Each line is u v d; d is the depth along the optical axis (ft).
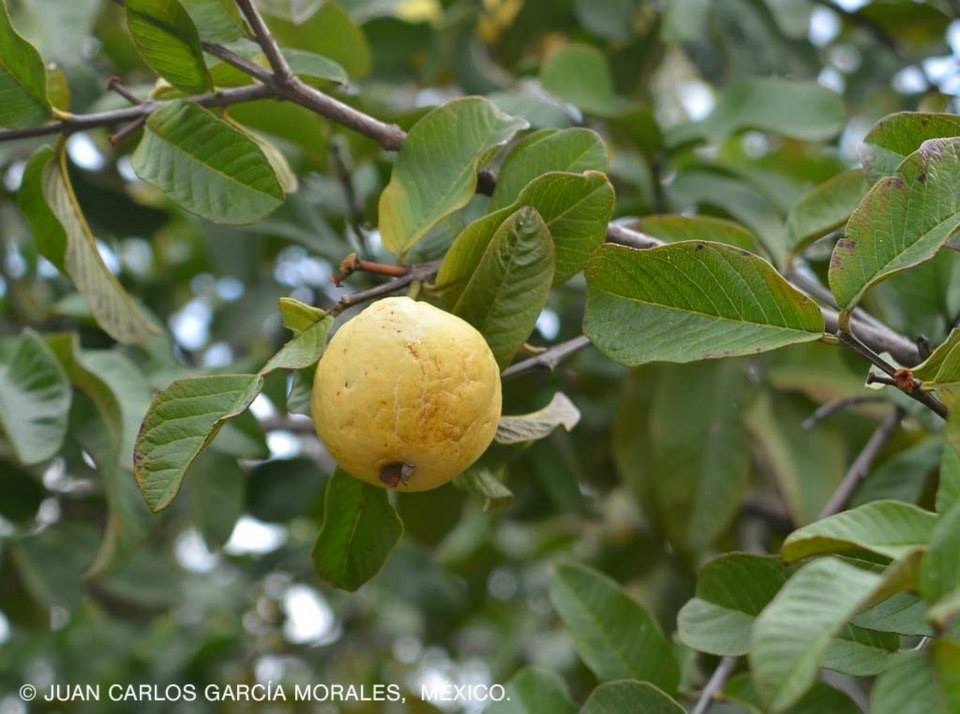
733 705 2.28
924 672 1.67
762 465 3.32
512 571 4.82
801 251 2.46
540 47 3.72
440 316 1.90
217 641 4.17
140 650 4.27
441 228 2.22
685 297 1.95
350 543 2.08
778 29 3.35
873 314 2.71
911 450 2.62
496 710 2.28
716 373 2.90
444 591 3.88
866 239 1.91
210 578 4.54
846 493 2.55
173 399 1.91
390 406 1.86
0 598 3.40
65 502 3.33
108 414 2.56
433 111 2.15
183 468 1.88
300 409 2.06
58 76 2.32
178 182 2.08
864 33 3.70
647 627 2.36
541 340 3.11
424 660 4.91
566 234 2.02
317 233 2.95
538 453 3.15
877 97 3.90
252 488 3.27
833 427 2.93
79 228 2.24
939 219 1.90
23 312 3.38
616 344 1.96
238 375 1.92
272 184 2.07
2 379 2.46
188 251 3.93
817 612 1.62
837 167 3.11
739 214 2.87
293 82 2.12
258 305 3.34
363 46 2.75
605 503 3.78
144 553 3.48
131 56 3.30
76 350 2.51
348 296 1.97
